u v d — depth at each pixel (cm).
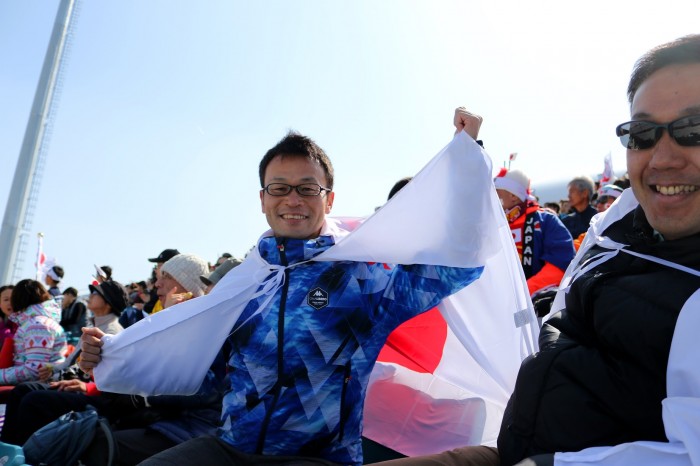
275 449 197
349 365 202
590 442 159
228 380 224
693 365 138
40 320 438
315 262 214
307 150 224
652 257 164
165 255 583
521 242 405
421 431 271
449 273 217
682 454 131
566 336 181
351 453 201
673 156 159
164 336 223
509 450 180
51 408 318
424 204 220
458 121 233
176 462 191
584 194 591
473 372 264
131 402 300
